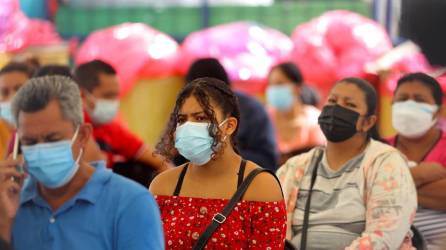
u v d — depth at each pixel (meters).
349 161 7.49
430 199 8.42
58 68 8.79
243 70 14.25
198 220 6.07
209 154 6.09
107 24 16.12
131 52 13.98
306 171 7.70
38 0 15.79
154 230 5.08
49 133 4.91
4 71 9.27
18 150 5.17
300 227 7.53
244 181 6.09
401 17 10.10
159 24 16.05
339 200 7.39
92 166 5.30
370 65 13.72
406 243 7.40
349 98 7.46
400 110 8.52
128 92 13.78
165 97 14.17
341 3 15.66
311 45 14.39
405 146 8.73
